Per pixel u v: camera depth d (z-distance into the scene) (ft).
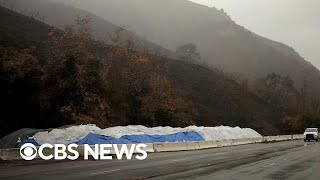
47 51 177.99
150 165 69.77
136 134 110.63
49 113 132.46
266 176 55.26
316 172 61.00
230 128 177.27
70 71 133.69
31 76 128.06
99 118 135.44
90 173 56.29
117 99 166.50
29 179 48.93
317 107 474.90
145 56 192.75
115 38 197.98
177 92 218.79
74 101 132.98
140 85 186.91
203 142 132.98
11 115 127.85
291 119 311.68
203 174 56.80
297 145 152.15
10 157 75.87
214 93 369.30
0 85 123.24
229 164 73.56
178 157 90.22
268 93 517.96
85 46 163.02
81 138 96.48
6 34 241.14
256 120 350.43
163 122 186.91
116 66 185.06
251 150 119.34
